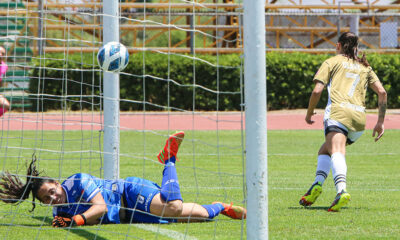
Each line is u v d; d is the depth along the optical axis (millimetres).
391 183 29438
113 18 21297
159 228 18000
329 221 19281
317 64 86500
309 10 98438
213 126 67562
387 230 17812
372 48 96438
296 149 46719
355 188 27672
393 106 86375
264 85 13969
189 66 85125
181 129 63875
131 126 66250
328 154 22781
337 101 22234
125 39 96188
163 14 83625
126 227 18078
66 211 18438
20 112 75312
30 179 18219
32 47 77062
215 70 84875
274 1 100625
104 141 21766
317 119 75750
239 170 34062
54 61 76812
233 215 19297
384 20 98812
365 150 46469
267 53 88188
